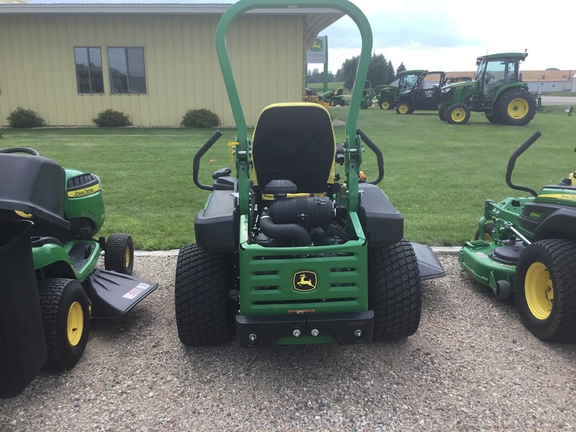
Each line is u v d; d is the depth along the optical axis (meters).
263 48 16.09
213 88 16.66
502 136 14.66
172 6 15.22
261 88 16.41
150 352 3.11
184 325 2.99
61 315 2.76
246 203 2.82
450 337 3.26
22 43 16.22
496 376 2.81
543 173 9.05
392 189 7.67
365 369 2.90
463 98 18.91
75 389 2.71
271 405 2.58
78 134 14.41
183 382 2.79
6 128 16.19
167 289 4.11
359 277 2.62
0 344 2.20
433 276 3.75
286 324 2.60
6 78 16.47
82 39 16.22
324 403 2.59
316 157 3.18
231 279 3.11
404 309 2.95
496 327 3.39
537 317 3.22
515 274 3.52
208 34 16.28
